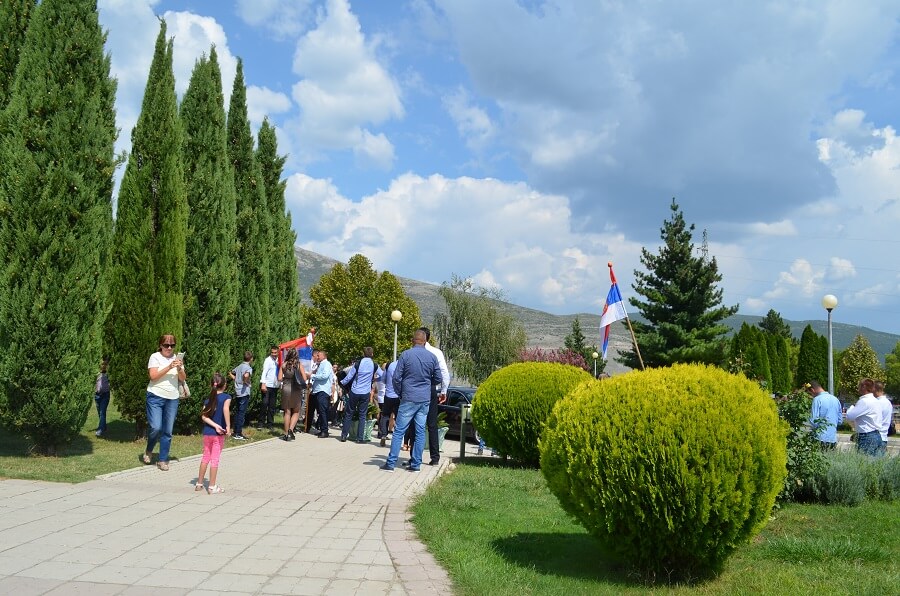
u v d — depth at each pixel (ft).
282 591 16.37
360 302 162.61
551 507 28.81
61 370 34.14
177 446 43.11
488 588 16.98
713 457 17.88
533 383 40.09
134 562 18.22
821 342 171.12
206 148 49.19
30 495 26.09
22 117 33.88
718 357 157.89
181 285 44.45
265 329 61.77
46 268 33.81
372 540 21.63
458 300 187.01
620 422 18.58
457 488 31.81
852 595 17.95
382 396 53.93
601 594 17.70
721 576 19.77
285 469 36.99
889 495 33.63
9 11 39.50
